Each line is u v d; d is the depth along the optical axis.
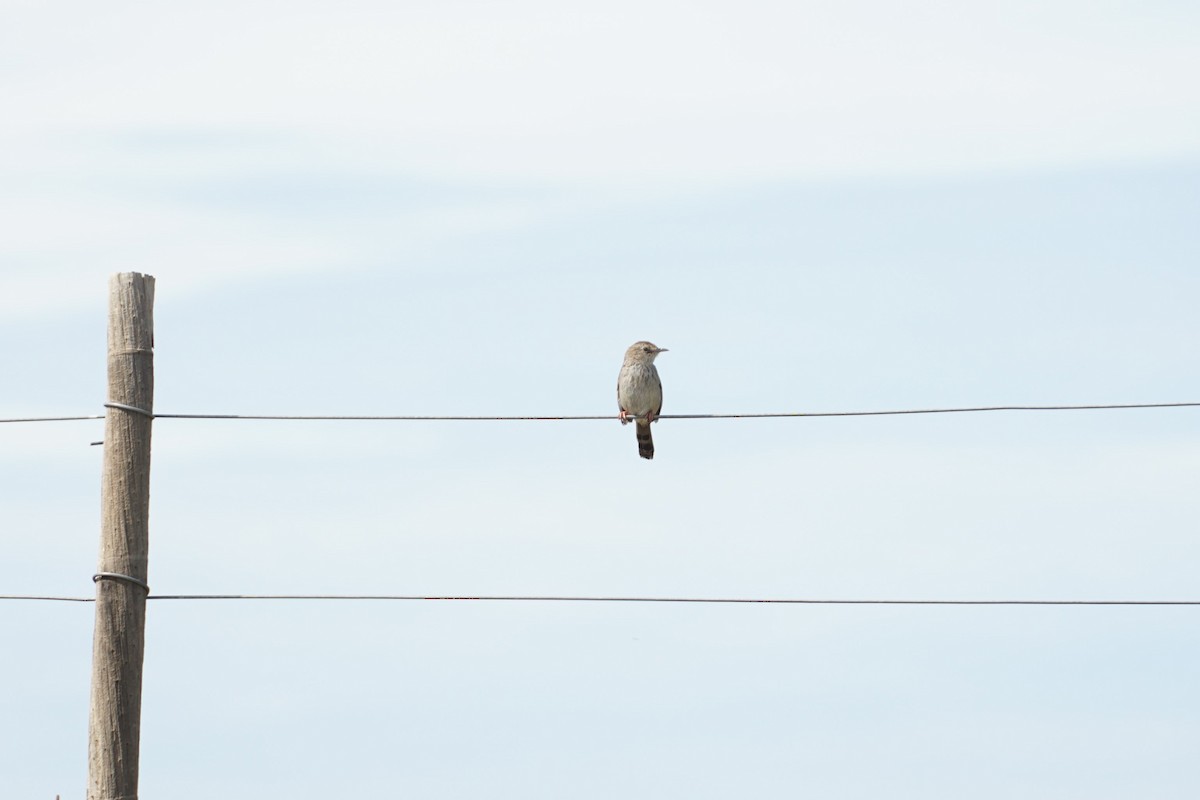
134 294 15.70
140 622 15.38
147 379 15.67
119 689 15.16
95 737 15.11
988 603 16.53
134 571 15.36
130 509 15.41
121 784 15.04
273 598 16.05
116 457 15.46
